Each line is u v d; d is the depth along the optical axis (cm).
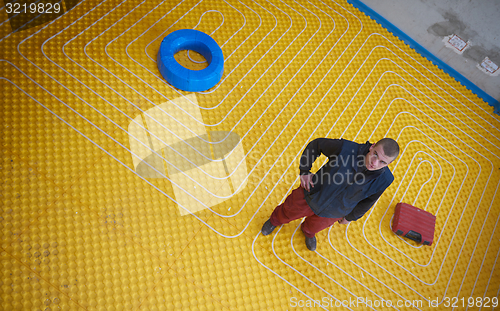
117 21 321
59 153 253
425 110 384
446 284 296
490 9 384
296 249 270
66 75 284
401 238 303
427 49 429
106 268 228
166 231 250
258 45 353
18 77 272
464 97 418
